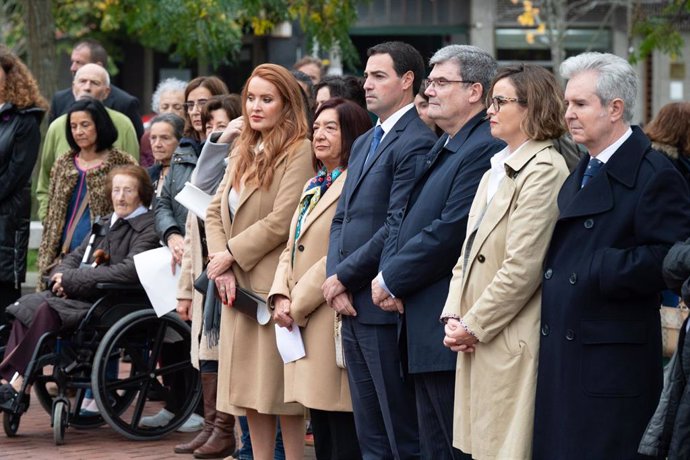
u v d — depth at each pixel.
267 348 9.34
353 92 11.05
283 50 35.22
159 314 11.40
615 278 6.79
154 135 12.83
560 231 7.11
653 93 39.53
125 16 28.86
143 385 11.62
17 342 11.60
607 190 6.92
